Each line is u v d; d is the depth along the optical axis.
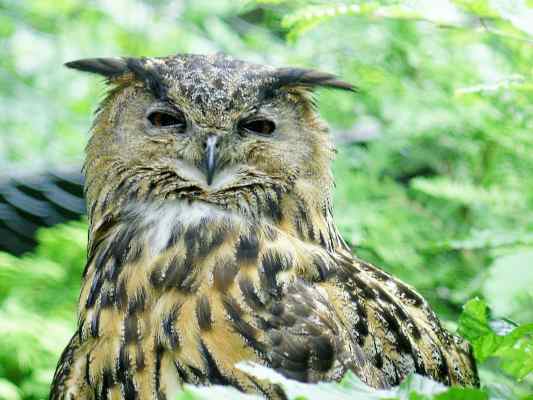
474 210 12.22
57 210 14.56
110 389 7.98
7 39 17.06
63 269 12.78
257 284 7.95
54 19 17.02
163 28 16.17
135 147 9.11
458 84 12.77
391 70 13.75
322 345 7.64
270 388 7.38
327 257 8.45
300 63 14.16
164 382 7.70
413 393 4.53
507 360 6.33
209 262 8.14
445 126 12.75
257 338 7.65
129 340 7.92
